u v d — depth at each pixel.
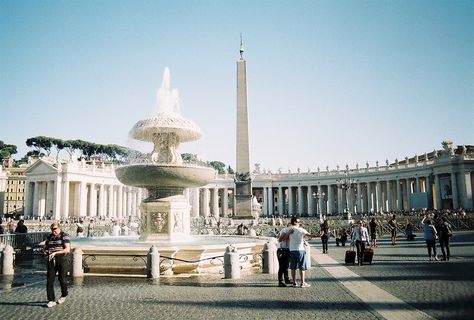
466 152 68.25
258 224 40.00
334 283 11.29
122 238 18.94
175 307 8.41
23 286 11.02
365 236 15.67
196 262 12.48
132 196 88.88
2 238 18.30
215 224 44.69
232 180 91.31
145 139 16.42
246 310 8.12
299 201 91.62
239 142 40.47
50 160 81.19
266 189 94.69
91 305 8.66
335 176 85.62
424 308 8.16
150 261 11.91
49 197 78.12
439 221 20.17
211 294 9.71
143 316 7.71
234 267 11.95
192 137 16.45
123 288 10.48
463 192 62.84
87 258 12.88
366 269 14.23
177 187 15.37
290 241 10.86
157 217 15.14
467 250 20.27
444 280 11.55
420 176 69.69
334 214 77.31
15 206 96.31
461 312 7.79
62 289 9.02
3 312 8.12
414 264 15.32
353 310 8.07
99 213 82.88
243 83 40.56
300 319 7.42
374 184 89.56
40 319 7.57
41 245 20.08
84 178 78.38
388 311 7.95
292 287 10.62
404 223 36.56
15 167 105.75
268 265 13.01
